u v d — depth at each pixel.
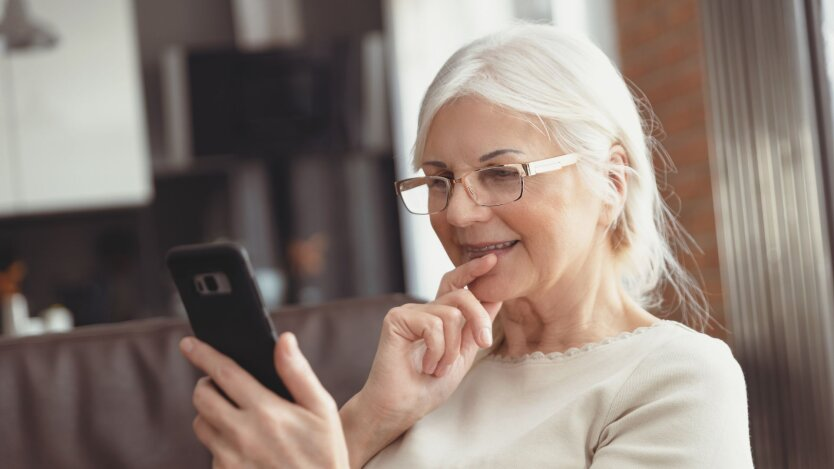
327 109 5.15
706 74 2.96
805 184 2.54
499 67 1.19
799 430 2.62
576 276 1.26
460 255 1.26
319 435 0.90
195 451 1.51
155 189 5.30
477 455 1.22
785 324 2.66
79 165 5.08
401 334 1.23
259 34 5.31
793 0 2.55
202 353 0.92
